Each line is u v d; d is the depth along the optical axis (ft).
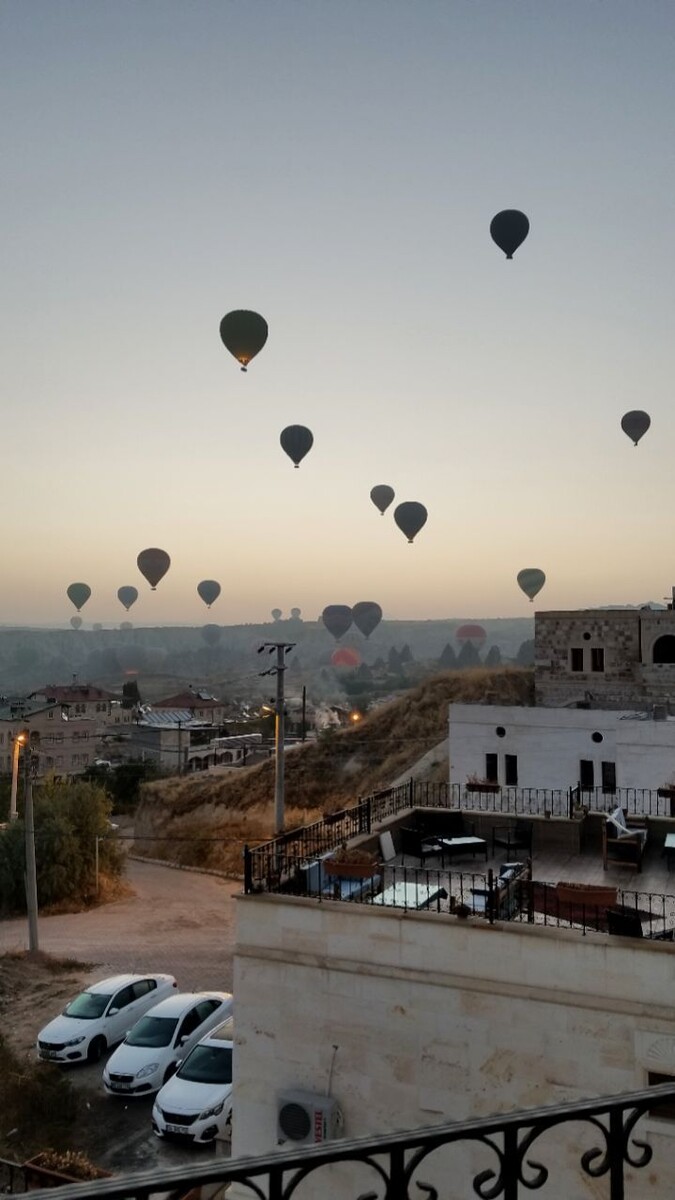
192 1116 54.90
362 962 37.68
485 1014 35.70
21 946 104.12
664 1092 12.22
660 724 105.81
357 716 233.76
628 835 50.83
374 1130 36.88
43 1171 43.98
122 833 188.96
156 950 103.04
